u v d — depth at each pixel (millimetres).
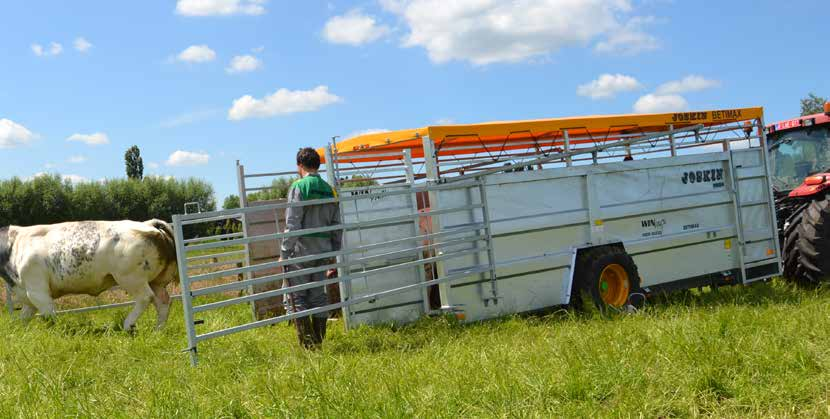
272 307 10281
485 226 8344
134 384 5609
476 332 7434
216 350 6699
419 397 4551
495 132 8734
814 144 10875
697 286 9961
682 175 9891
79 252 9273
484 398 4492
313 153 7496
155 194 46281
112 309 11227
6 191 42344
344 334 7820
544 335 6773
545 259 8711
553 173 8844
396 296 8508
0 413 4793
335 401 4492
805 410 4191
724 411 4312
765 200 10602
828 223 9562
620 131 10352
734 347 5121
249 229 10438
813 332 5699
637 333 6039
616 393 4539
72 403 4875
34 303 9438
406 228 8633
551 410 4324
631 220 9383
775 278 10602
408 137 8531
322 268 7215
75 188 44625
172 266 9703
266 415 4410
